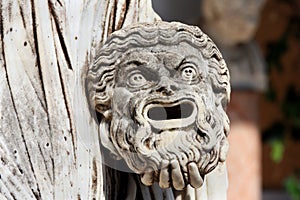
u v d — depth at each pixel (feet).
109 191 6.51
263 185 19.45
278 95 19.02
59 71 6.40
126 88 6.17
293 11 18.81
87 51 6.44
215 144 6.13
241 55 15.19
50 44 6.41
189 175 6.09
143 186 6.56
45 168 6.36
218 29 14.87
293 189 18.72
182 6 15.83
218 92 6.32
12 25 6.40
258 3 14.70
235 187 15.52
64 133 6.37
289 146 19.33
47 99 6.38
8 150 6.32
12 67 6.38
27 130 6.35
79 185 6.38
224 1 14.62
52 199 6.35
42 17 6.41
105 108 6.25
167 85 6.11
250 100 15.33
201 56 6.28
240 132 15.40
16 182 6.31
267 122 18.94
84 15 6.46
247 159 15.48
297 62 19.11
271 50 18.61
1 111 6.35
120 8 6.53
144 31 6.24
